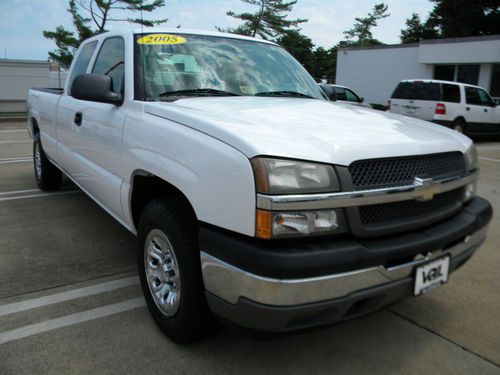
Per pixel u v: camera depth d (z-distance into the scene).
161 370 2.42
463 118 13.01
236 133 2.13
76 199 5.70
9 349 2.56
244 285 1.98
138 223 3.08
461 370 2.51
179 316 2.49
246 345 2.66
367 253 2.05
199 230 2.18
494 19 34.22
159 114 2.72
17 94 23.89
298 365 2.51
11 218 4.89
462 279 3.66
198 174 2.20
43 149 5.58
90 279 3.47
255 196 1.94
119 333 2.75
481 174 8.23
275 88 3.54
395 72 24.61
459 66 22.06
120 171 3.08
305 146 2.09
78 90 3.07
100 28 23.14
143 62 3.19
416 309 3.16
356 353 2.64
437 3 38.91
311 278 1.94
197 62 3.36
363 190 2.08
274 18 36.78
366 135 2.34
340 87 15.03
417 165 2.35
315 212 1.98
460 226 2.51
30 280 3.43
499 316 3.09
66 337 2.69
